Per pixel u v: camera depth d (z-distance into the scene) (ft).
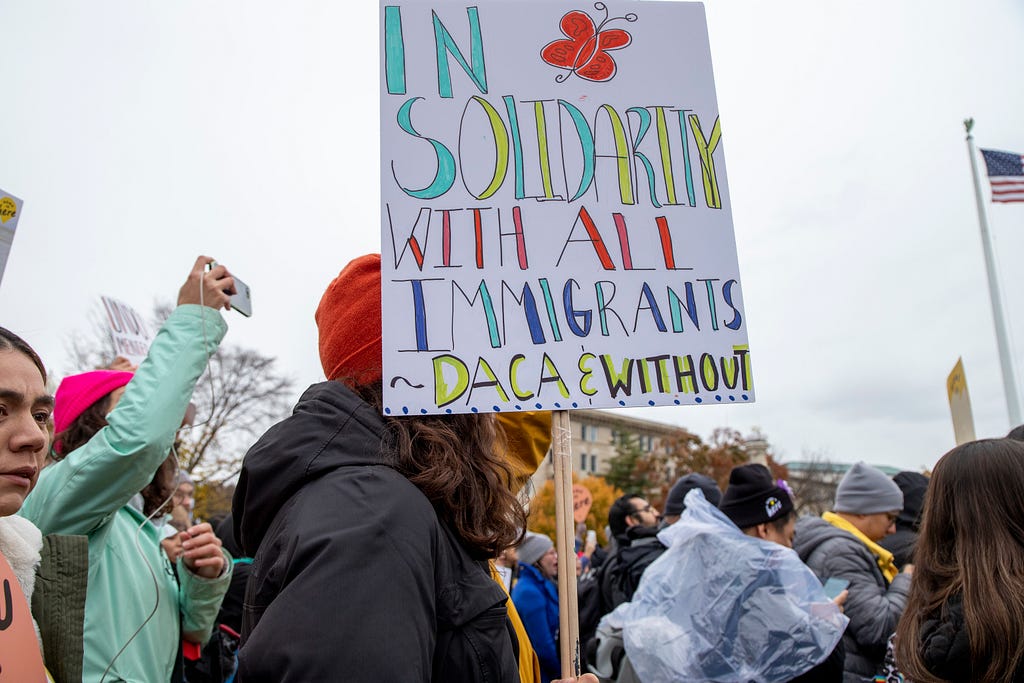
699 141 6.07
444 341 5.16
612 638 11.49
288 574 3.72
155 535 7.75
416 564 3.82
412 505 4.05
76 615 5.09
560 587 4.99
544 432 6.56
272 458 4.29
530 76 5.90
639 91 6.07
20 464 4.28
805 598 9.15
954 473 6.12
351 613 3.50
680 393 5.52
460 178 5.55
